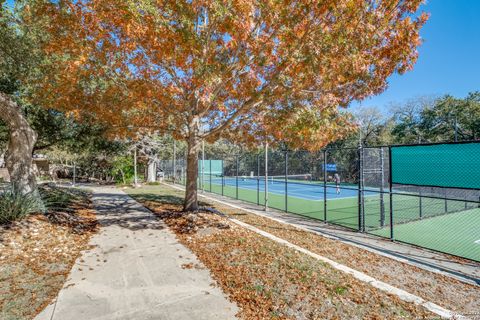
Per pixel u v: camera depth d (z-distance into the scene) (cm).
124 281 444
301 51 564
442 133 3005
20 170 816
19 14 869
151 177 2842
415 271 513
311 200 1667
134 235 720
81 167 3222
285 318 336
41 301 376
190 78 784
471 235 821
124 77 723
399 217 1130
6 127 1212
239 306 366
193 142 941
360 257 587
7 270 461
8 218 666
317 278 448
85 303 373
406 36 576
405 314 346
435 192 1480
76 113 760
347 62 569
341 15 546
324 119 647
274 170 1703
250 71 729
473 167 584
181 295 397
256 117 922
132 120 902
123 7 485
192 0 566
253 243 637
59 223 753
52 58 884
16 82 1103
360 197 836
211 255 561
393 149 743
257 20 647
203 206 1176
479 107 2697
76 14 595
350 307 361
